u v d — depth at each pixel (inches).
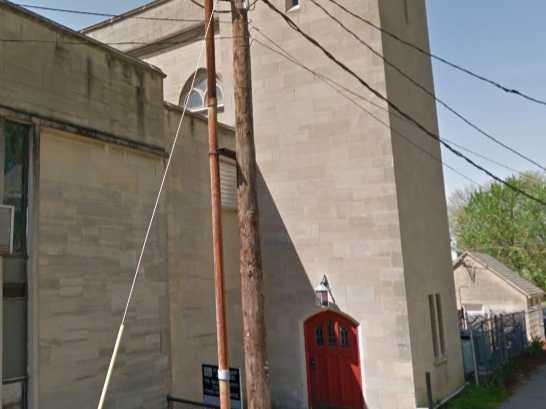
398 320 454.3
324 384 484.7
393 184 470.0
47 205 334.6
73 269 346.0
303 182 510.3
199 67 661.9
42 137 337.4
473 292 1179.3
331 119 503.8
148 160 423.5
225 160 531.8
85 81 371.6
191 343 454.0
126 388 371.9
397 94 510.3
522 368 682.8
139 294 394.3
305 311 495.8
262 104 537.6
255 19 548.4
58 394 324.2
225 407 251.6
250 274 263.4
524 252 1625.2
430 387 435.5
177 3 688.4
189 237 469.7
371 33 494.3
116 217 385.1
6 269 308.3
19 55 327.3
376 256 469.4
